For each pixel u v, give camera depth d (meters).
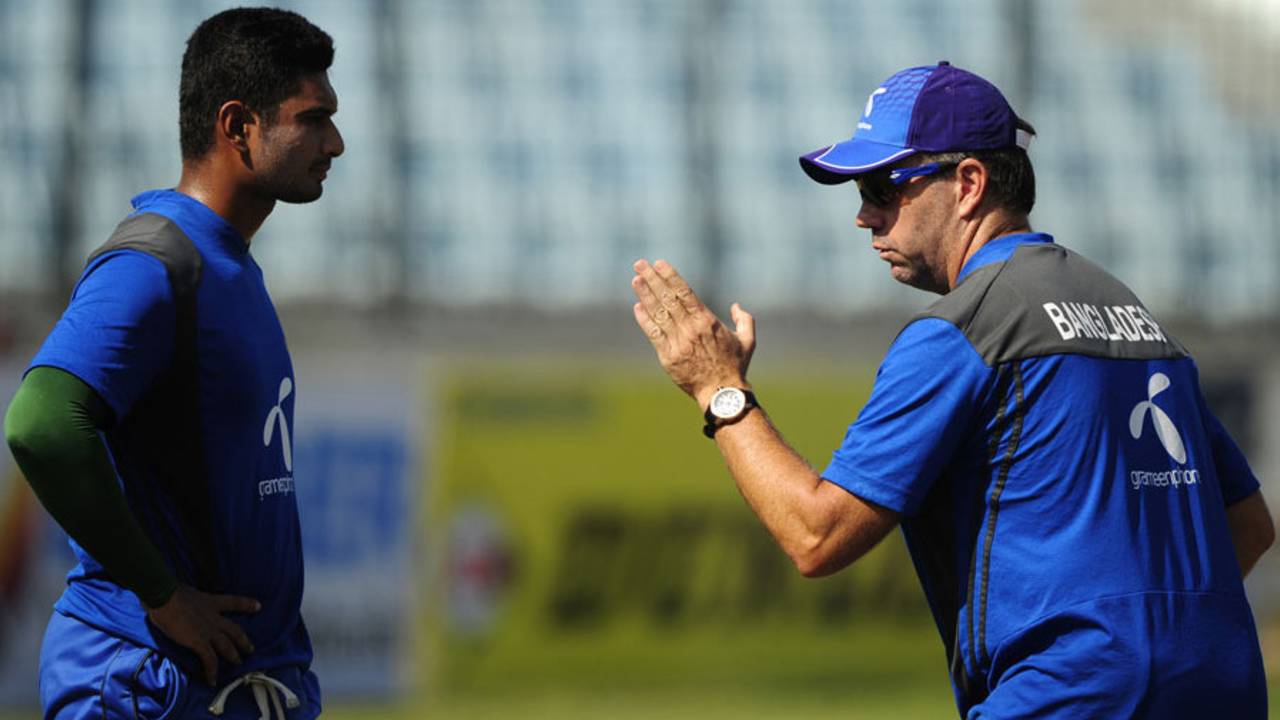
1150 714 8.60
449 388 36.06
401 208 41.38
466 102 43.62
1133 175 46.09
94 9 41.50
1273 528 10.25
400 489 35.47
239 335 9.66
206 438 9.55
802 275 42.94
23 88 40.47
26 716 32.50
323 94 10.12
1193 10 48.00
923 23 46.91
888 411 8.99
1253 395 42.34
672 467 37.34
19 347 36.56
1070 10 47.62
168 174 40.53
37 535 32.84
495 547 35.94
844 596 37.75
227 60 9.88
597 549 36.62
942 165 9.46
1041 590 8.73
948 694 36.81
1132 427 8.94
